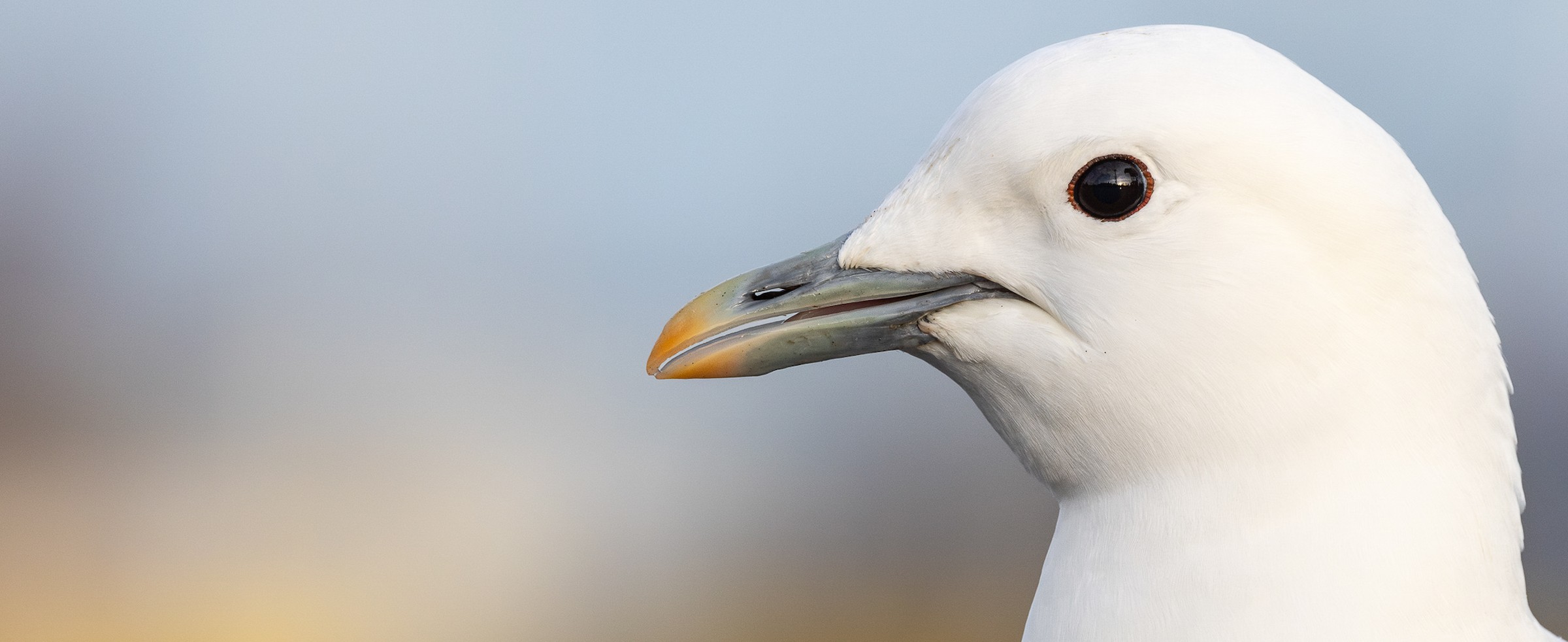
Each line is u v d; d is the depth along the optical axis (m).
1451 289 1.69
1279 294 1.69
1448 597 1.69
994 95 1.71
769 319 1.73
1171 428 1.70
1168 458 1.70
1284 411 1.69
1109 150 1.70
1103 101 1.70
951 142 1.72
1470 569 1.69
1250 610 1.69
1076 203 1.70
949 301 1.72
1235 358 1.69
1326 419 1.69
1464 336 1.69
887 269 1.72
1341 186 1.69
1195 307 1.69
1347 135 1.69
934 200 1.72
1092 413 1.71
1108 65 1.70
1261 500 1.69
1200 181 1.69
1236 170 1.69
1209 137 1.69
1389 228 1.69
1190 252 1.69
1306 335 1.69
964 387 1.73
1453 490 1.69
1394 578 1.69
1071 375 1.71
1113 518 1.71
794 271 1.73
